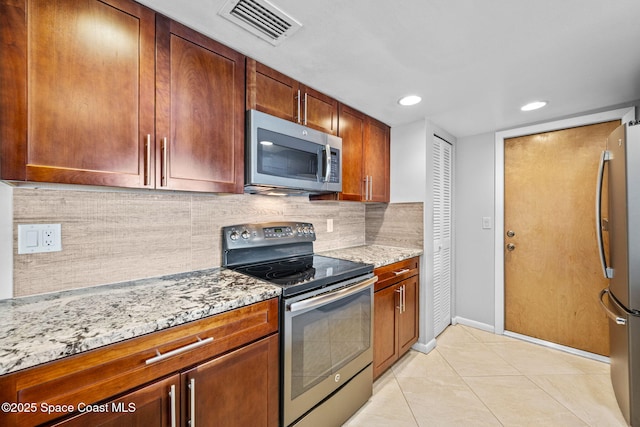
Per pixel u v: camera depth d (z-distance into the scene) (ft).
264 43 4.33
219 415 3.40
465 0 3.43
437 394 5.99
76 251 3.84
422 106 6.87
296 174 5.25
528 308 8.39
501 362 7.24
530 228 8.32
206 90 4.12
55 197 3.67
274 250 6.19
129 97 3.40
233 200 5.65
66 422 2.38
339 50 4.52
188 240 4.97
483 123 8.17
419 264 7.84
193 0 3.42
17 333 2.54
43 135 2.85
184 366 3.10
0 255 3.33
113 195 4.15
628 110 6.69
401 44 4.36
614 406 5.54
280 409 4.13
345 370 5.16
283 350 4.11
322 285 4.67
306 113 5.69
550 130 7.88
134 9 3.44
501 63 4.90
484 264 9.09
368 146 7.48
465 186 9.47
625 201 4.76
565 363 7.16
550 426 5.07
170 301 3.43
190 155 3.94
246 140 4.64
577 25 3.87
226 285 4.17
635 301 4.69
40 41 2.84
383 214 8.70
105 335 2.55
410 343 7.41
